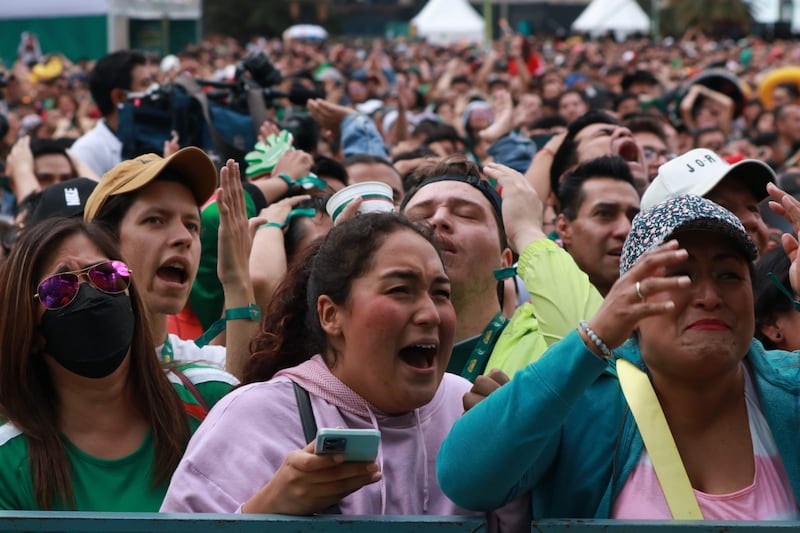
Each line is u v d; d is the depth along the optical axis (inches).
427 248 186.2
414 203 268.4
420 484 186.4
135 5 1776.6
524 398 158.1
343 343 187.6
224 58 1731.1
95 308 201.9
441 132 598.9
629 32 3129.9
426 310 181.6
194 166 247.3
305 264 205.6
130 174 245.9
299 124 474.0
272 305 208.4
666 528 155.0
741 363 180.9
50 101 1107.3
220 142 432.5
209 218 305.6
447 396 198.1
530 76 1139.9
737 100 778.2
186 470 180.5
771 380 178.9
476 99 914.7
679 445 175.8
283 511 162.7
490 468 160.6
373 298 181.9
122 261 212.7
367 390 184.9
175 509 177.5
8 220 434.6
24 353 204.5
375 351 181.6
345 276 185.2
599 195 303.3
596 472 174.1
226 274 254.8
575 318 228.2
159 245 242.4
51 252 206.7
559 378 156.6
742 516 169.5
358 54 2165.4
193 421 222.4
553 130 538.0
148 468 210.4
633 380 176.6
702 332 167.9
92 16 1689.2
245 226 258.5
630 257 173.3
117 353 205.5
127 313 207.3
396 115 752.3
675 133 691.4
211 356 256.7
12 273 205.6
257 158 388.8
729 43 2628.0
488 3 3171.8
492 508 168.2
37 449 202.8
